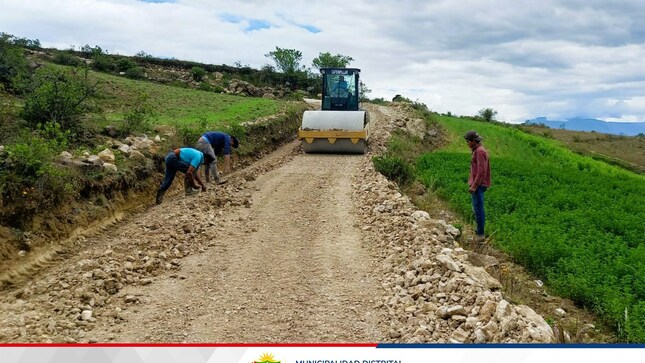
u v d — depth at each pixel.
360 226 10.64
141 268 8.06
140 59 57.75
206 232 9.90
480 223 10.58
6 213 8.39
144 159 13.21
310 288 7.44
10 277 7.76
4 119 12.70
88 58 53.53
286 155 20.98
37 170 9.22
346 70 23.38
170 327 6.24
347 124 20.83
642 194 20.73
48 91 13.61
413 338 5.88
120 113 22.09
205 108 30.12
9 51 21.86
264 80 62.72
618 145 60.53
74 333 6.03
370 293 7.32
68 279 7.48
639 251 10.33
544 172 23.20
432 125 38.28
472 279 7.21
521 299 8.13
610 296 7.94
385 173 16.16
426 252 8.41
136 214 11.64
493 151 36.00
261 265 8.38
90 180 10.63
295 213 11.56
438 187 16.64
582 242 11.09
